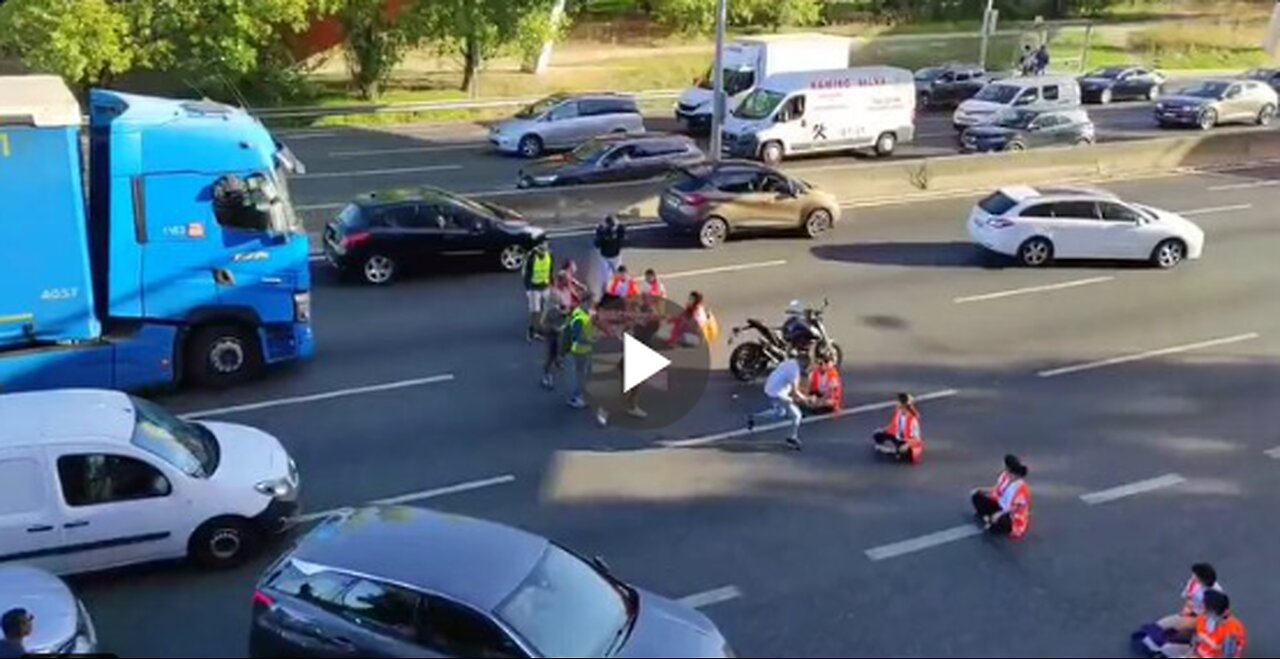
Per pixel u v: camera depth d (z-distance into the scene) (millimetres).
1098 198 24547
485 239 22781
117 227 15461
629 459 14867
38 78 16188
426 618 9047
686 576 12133
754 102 36875
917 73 48906
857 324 20438
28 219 14789
